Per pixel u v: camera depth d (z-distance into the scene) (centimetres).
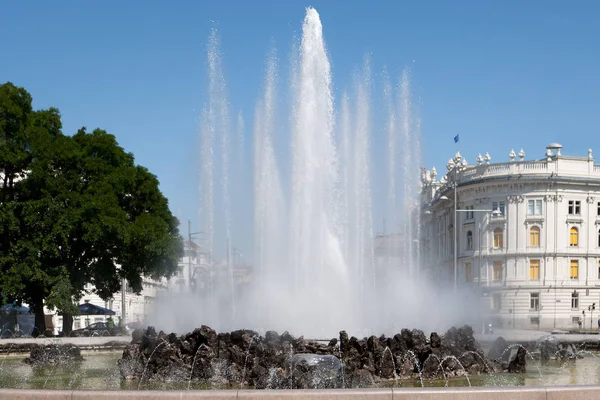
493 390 1218
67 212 4400
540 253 9194
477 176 9688
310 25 3391
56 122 4869
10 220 4303
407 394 1204
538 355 2723
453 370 2117
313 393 1204
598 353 3072
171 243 4850
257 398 1203
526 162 9338
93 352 3306
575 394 1230
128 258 4772
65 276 4444
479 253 9588
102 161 4741
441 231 11044
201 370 2064
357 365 2030
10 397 1235
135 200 5028
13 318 5522
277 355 2045
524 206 9312
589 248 9275
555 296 9125
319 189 3325
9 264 4409
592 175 9312
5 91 4584
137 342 2347
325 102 3375
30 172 4694
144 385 2014
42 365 2706
